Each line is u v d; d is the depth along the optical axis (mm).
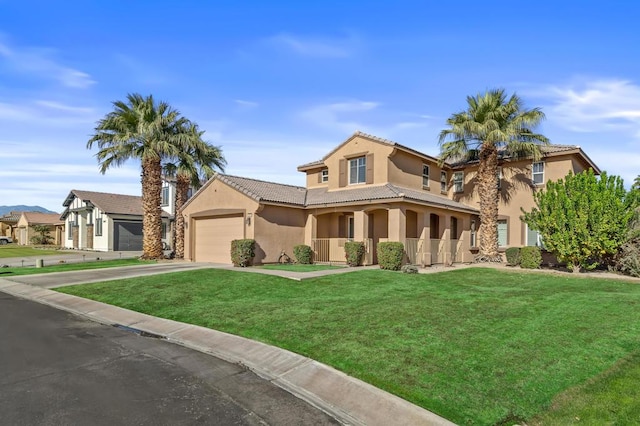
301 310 10133
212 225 22734
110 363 6977
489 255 21375
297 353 7293
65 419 4805
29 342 8242
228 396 5656
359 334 8031
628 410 5016
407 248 19172
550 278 15695
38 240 48031
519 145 20625
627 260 16422
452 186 26297
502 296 11461
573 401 5254
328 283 13836
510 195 23641
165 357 7375
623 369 6246
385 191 19625
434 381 5875
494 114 21000
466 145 21812
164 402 5387
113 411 5062
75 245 41562
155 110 24734
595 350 7000
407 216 22172
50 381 6062
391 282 14000
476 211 23984
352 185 22500
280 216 20953
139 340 8547
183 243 25953
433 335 7812
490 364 6414
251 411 5203
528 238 22812
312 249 21484
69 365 6824
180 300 12125
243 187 20766
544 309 9805
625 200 16312
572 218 16422
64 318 10602
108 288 14133
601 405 5145
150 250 24672
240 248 18922
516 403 5227
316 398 5664
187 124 26141
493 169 21375
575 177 17266
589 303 10453
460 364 6430
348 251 19297
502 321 8734
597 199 16000
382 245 17844
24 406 5160
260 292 12805
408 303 10469
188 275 16031
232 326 9164
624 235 16016
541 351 6941
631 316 9125
